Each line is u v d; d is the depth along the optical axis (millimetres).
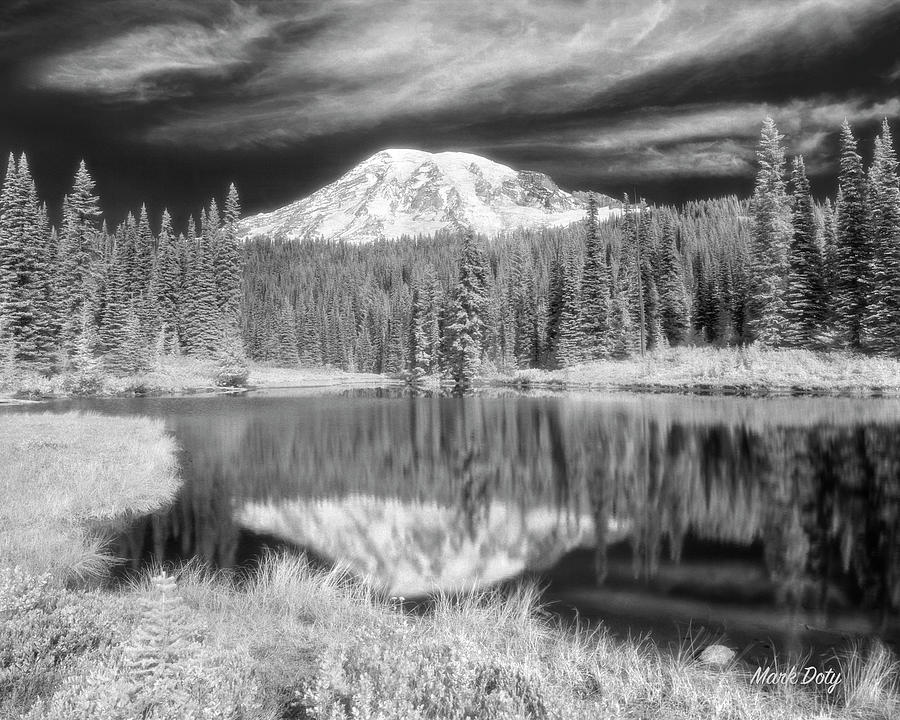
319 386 82062
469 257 72438
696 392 50625
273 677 6027
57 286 66688
